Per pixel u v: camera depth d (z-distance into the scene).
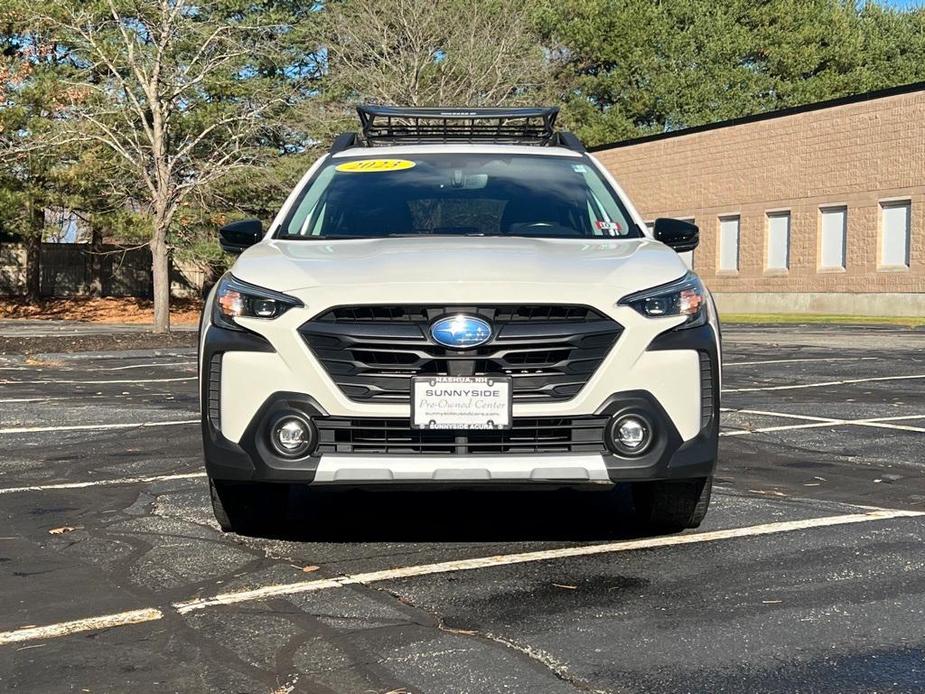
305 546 5.15
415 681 3.42
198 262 36.00
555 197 6.08
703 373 4.77
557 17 53.22
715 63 52.25
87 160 29.70
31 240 40.06
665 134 38.72
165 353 17.33
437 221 5.86
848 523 5.53
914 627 3.92
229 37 23.06
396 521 5.63
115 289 45.16
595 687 3.37
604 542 5.18
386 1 33.41
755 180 35.16
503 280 4.64
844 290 32.09
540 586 4.46
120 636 3.89
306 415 4.60
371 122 7.04
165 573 4.71
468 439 4.63
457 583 4.51
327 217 5.94
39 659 3.67
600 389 4.60
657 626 3.94
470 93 34.28
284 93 25.97
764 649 3.70
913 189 29.88
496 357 4.59
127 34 22.05
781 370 13.72
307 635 3.88
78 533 5.45
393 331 4.60
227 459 4.71
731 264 36.41
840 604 4.19
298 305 4.64
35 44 27.31
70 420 9.56
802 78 53.66
